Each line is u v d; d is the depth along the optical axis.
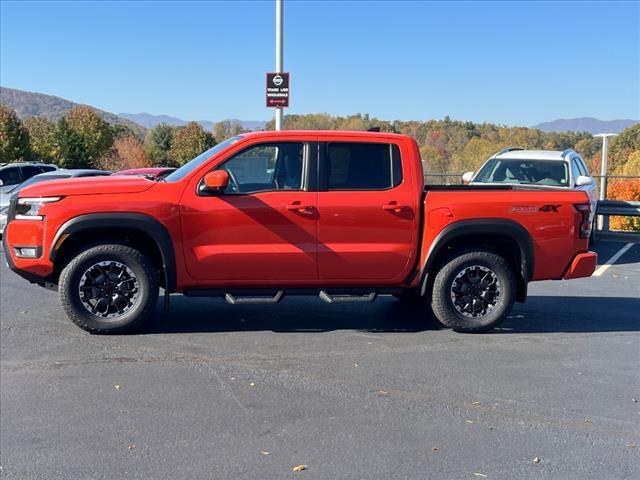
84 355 5.80
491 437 4.23
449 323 6.69
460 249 6.71
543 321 7.39
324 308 7.81
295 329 6.81
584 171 13.23
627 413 4.67
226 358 5.78
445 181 20.36
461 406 4.75
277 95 14.39
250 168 6.39
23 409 4.59
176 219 6.20
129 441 4.10
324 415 4.54
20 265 6.24
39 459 3.86
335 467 3.79
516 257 6.80
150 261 6.39
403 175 6.55
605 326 7.20
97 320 6.32
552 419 4.54
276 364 5.63
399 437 4.20
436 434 4.26
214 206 6.23
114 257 6.26
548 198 6.66
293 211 6.31
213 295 6.45
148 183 6.28
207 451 3.97
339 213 6.38
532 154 12.42
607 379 5.39
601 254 13.06
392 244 6.50
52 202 6.13
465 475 3.71
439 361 5.80
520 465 3.85
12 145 44.12
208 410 4.60
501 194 6.62
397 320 7.29
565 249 6.74
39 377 5.23
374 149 6.55
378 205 6.43
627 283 9.95
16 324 6.82
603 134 21.12
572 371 5.59
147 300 6.38
